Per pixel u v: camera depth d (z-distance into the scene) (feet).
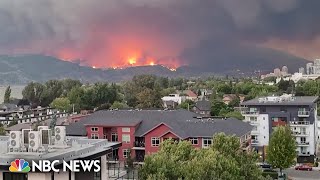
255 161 220.84
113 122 337.72
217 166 191.31
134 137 330.54
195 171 183.83
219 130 315.37
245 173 207.72
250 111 428.97
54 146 154.71
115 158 318.24
